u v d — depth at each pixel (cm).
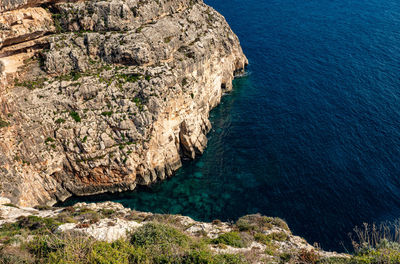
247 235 3039
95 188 5072
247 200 4809
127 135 4978
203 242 2616
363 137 5697
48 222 2989
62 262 1933
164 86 5069
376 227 4153
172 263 2114
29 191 4544
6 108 4378
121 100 4994
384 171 5034
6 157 4272
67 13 5172
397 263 2125
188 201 4888
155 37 5359
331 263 2316
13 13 4553
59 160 4862
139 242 2355
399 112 6141
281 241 3033
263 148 5762
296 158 5466
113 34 5216
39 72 5000
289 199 4747
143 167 5147
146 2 5503
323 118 6253
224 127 6353
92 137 4891
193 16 6325
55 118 4838
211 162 5612
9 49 4772
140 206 4844
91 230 2611
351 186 4841
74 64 5125
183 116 5556
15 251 2189
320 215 4441
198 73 5912
